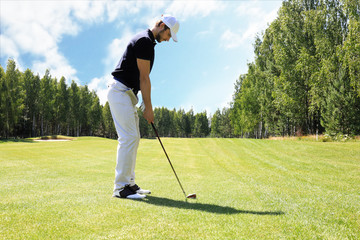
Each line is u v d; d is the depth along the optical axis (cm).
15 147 1408
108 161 841
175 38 280
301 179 478
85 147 1534
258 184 396
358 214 202
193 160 985
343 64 1652
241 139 2009
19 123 4538
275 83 2209
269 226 159
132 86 276
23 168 594
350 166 743
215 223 161
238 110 3472
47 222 155
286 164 814
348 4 1595
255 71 2836
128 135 266
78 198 237
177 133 8819
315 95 1836
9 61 3572
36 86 4556
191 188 348
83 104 5497
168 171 643
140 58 258
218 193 303
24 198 233
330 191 337
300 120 2230
